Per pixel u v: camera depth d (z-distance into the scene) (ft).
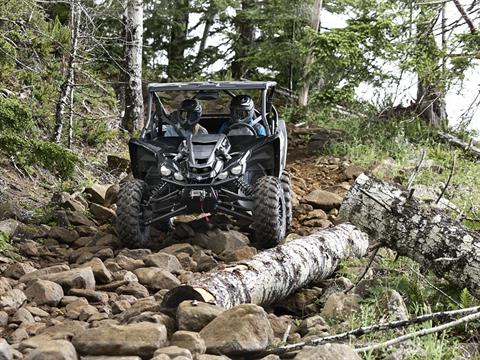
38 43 47.78
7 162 36.04
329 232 25.35
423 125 54.03
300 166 48.85
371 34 50.01
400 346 16.31
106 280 22.59
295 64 70.13
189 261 26.08
